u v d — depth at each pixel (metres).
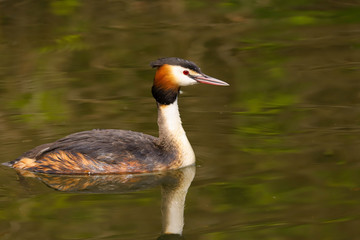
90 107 16.38
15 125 15.22
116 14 24.28
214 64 19.55
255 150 13.66
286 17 23.81
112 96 17.17
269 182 12.01
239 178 12.28
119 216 10.88
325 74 18.50
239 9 24.72
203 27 22.88
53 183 12.33
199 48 20.84
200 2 25.47
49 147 12.97
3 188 12.01
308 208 10.86
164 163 12.83
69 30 22.67
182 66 12.92
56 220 10.70
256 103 16.61
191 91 17.70
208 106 16.48
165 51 20.61
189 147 13.12
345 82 17.78
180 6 25.05
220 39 21.66
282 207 10.95
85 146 12.79
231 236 10.02
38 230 10.34
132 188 12.20
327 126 14.86
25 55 20.47
